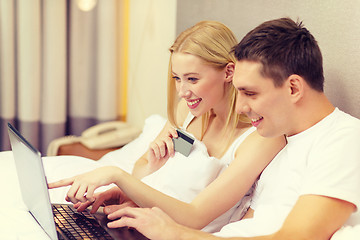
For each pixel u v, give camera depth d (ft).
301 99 3.84
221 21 6.70
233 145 4.86
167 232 3.66
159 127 6.77
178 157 4.99
